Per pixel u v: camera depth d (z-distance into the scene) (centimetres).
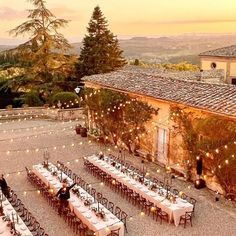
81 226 1359
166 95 2061
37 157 2367
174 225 1472
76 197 1535
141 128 2320
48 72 4388
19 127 3219
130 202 1678
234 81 3359
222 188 1775
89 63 4681
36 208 1609
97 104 2691
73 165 2200
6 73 4475
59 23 4350
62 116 3553
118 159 2200
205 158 1856
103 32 4766
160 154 2205
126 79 2597
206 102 1809
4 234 1219
